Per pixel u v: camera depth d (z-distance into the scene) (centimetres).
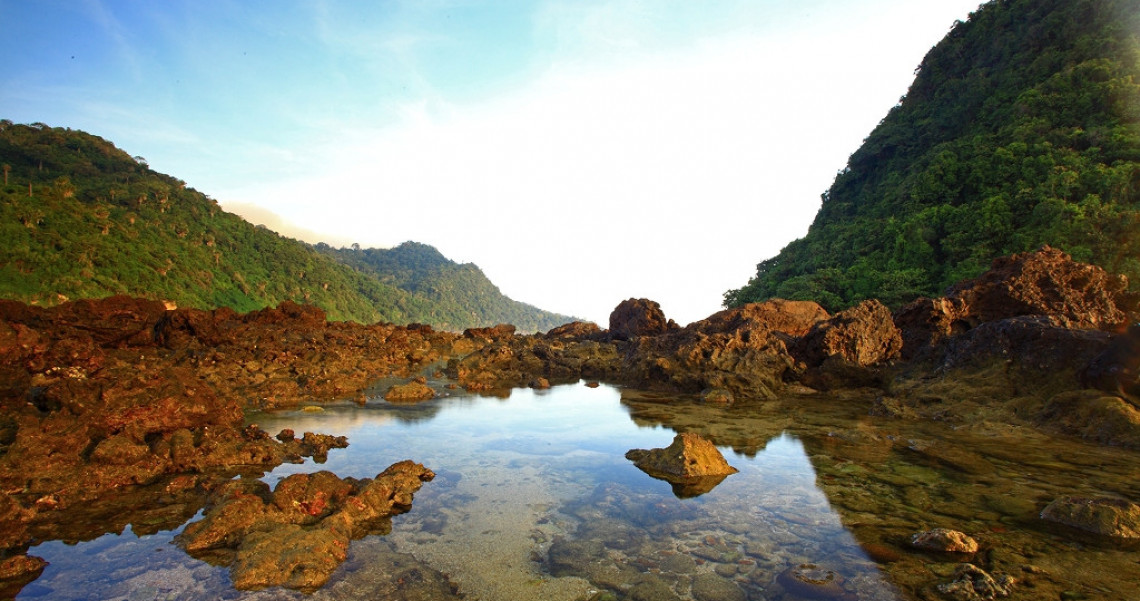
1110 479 1001
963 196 7750
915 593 595
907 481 1005
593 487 985
